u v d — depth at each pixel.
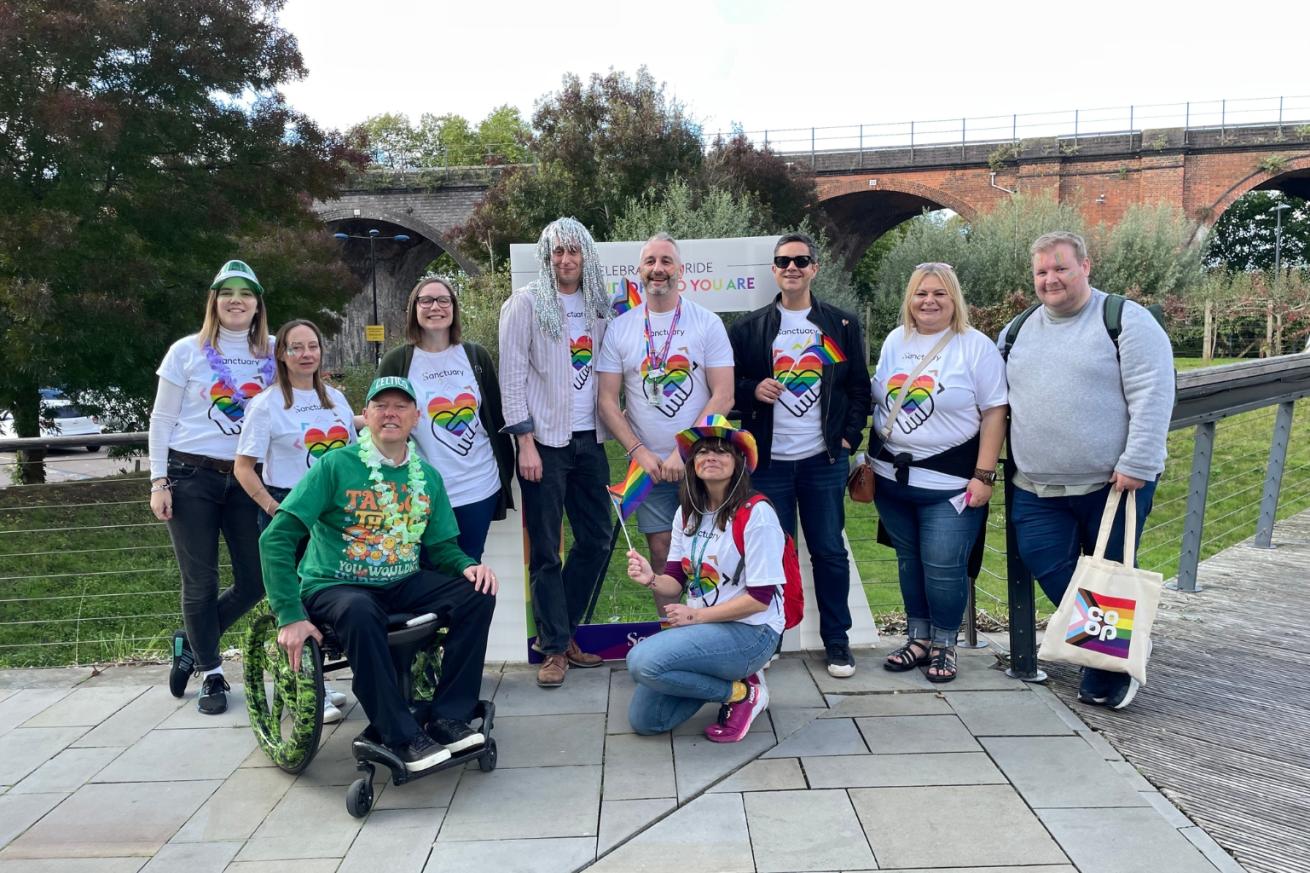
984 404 3.61
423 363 3.60
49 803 2.97
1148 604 3.29
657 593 3.76
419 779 3.06
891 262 28.66
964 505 3.67
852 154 30.97
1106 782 2.90
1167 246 24.98
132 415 14.92
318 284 15.92
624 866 2.50
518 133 22.89
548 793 2.94
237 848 2.66
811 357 3.74
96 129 12.46
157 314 13.86
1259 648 4.20
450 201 31.33
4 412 14.52
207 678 3.75
